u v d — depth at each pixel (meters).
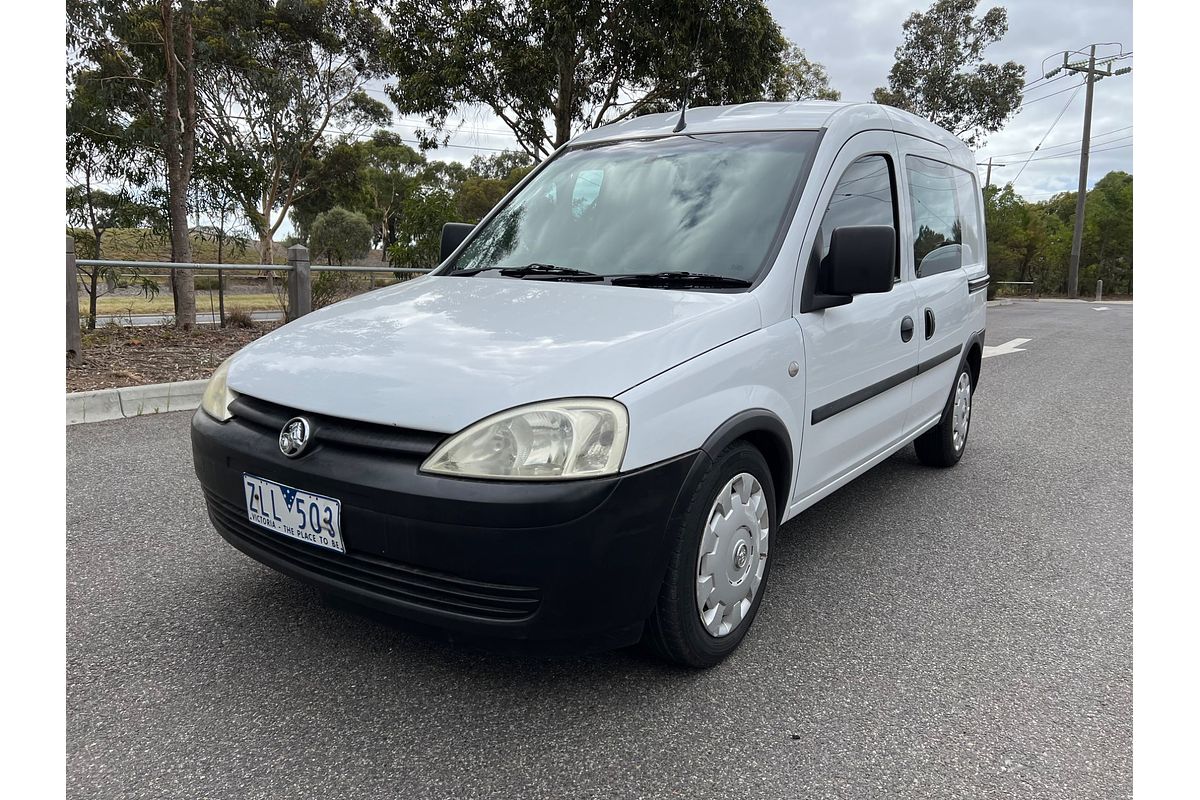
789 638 2.63
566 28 12.28
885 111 3.60
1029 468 4.86
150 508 3.60
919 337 3.75
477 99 13.44
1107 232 47.50
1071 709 2.24
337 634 2.54
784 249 2.68
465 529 1.87
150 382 5.96
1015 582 3.13
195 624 2.58
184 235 13.33
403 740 2.02
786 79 21.73
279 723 2.08
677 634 2.22
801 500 2.89
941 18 24.75
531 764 1.94
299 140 23.73
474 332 2.31
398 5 13.42
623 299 2.51
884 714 2.19
